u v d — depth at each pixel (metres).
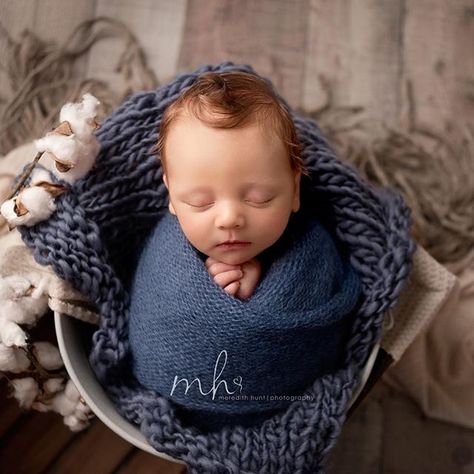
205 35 1.22
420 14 1.23
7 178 0.97
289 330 0.74
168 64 1.21
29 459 0.98
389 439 1.08
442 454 1.07
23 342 0.77
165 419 0.77
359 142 1.18
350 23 1.23
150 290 0.79
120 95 1.18
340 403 0.79
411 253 0.81
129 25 1.22
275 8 1.23
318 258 0.79
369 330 0.82
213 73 0.75
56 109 1.15
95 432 0.99
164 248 0.79
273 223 0.72
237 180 0.69
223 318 0.74
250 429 0.79
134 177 0.82
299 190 0.79
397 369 1.07
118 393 0.80
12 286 0.78
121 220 0.84
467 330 1.09
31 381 0.83
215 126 0.68
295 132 0.74
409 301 0.86
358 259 0.84
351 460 1.07
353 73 1.22
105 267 0.79
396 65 1.22
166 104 0.83
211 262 0.77
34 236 0.76
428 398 1.08
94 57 1.20
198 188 0.70
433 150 1.18
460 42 1.23
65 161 0.76
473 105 1.21
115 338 0.80
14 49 1.18
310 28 1.23
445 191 1.16
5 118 1.14
